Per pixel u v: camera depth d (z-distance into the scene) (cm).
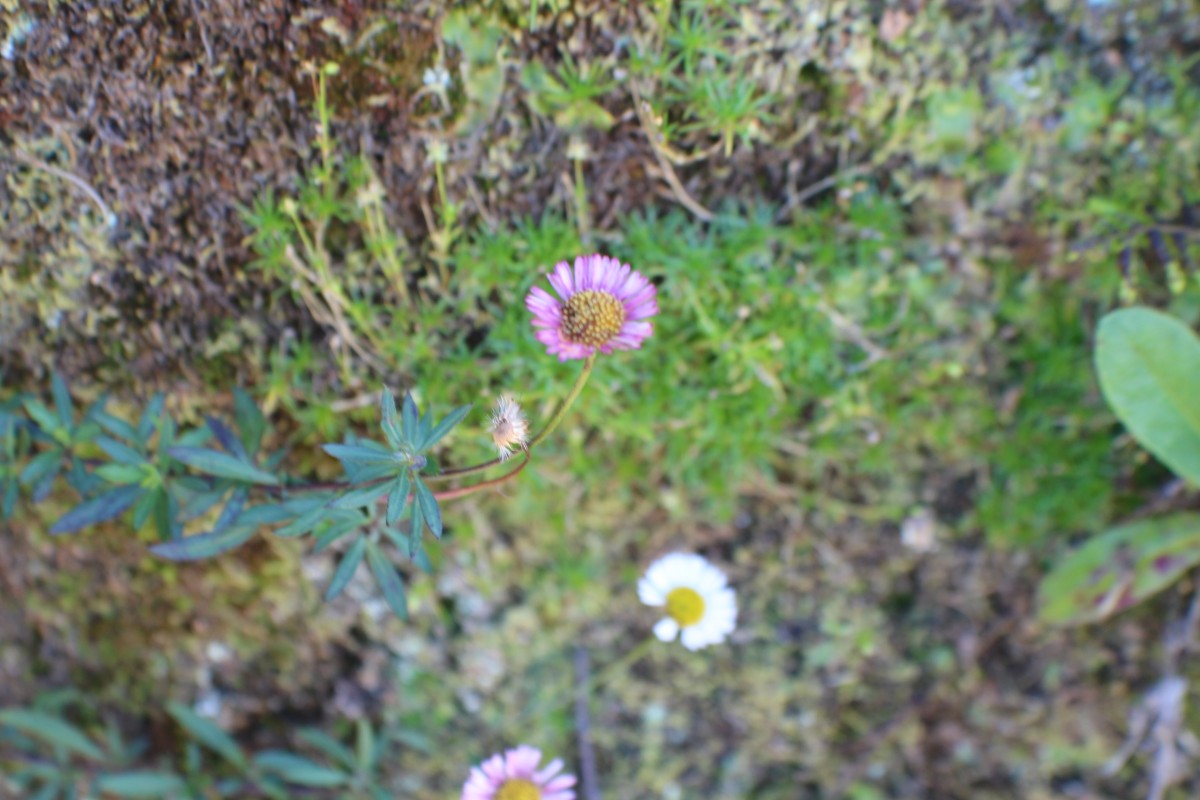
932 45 21
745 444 23
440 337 21
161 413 20
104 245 20
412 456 17
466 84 20
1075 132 21
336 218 21
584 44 20
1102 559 23
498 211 21
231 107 20
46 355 21
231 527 19
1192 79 21
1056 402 23
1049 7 21
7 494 20
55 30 19
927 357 22
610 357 21
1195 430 21
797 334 22
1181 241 22
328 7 19
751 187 22
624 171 21
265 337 21
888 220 22
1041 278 22
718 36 20
